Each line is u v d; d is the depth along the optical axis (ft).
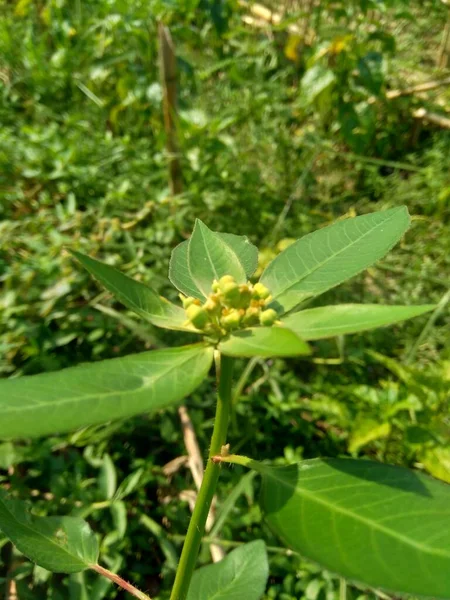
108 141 1.53
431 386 0.97
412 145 1.88
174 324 0.39
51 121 1.73
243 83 1.82
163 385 0.33
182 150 1.44
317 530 0.33
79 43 1.90
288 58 2.10
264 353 0.31
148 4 1.81
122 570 0.83
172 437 0.96
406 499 0.34
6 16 2.18
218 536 0.84
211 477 0.38
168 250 1.21
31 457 0.87
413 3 2.38
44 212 1.25
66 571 0.45
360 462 0.36
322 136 1.78
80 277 1.09
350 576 0.30
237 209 1.42
